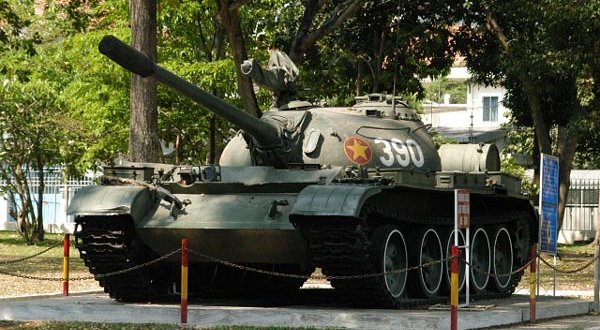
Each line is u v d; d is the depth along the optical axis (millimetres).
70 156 42719
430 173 19719
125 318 17844
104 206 18500
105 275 18500
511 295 23375
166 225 18500
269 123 19234
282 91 20938
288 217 17547
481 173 21391
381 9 37250
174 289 21062
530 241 24438
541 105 38938
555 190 23312
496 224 22438
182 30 35031
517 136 55812
